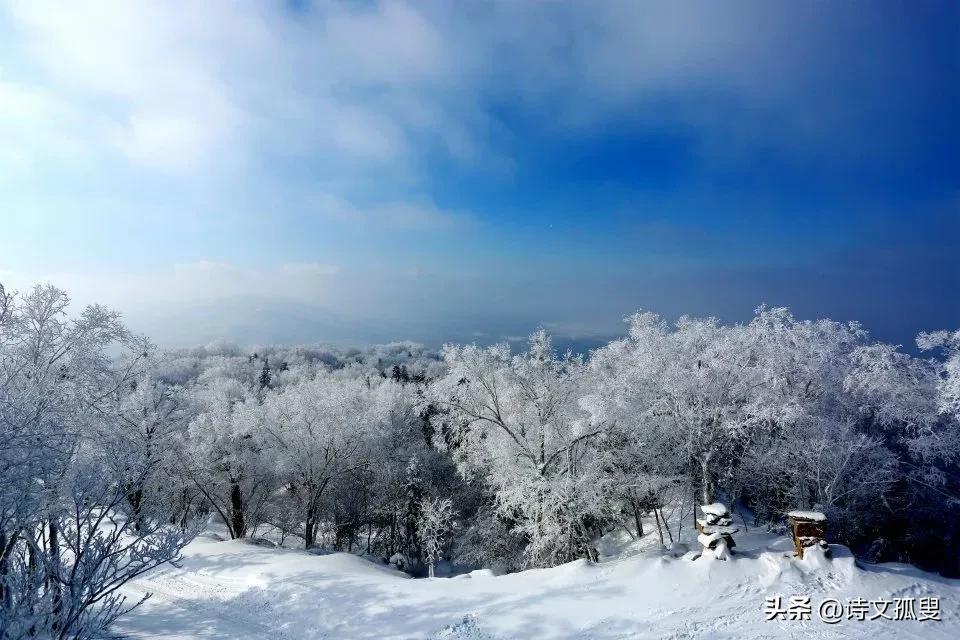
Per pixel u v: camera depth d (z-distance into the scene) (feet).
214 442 100.58
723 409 64.54
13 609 25.59
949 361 50.24
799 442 67.10
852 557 44.57
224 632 45.42
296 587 52.75
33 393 40.52
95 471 33.45
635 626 39.22
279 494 120.06
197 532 34.24
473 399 76.84
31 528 31.71
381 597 49.03
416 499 104.83
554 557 70.90
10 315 46.96
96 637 41.88
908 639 35.42
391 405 135.54
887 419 67.87
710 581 43.42
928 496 71.15
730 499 81.35
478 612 44.09
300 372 269.44
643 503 82.28
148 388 74.95
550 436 74.64
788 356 71.26
